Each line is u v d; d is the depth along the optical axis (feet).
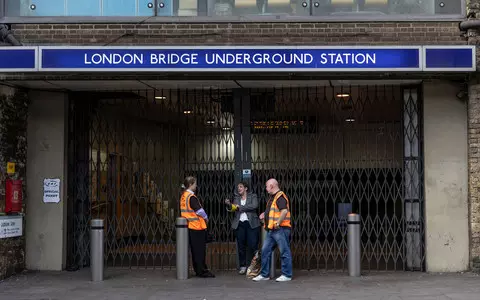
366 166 35.37
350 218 33.22
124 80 32.65
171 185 36.81
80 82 33.06
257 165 35.76
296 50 30.58
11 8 33.78
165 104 37.68
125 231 37.73
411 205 34.63
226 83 33.78
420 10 33.32
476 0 32.12
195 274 34.24
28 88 35.04
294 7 33.53
